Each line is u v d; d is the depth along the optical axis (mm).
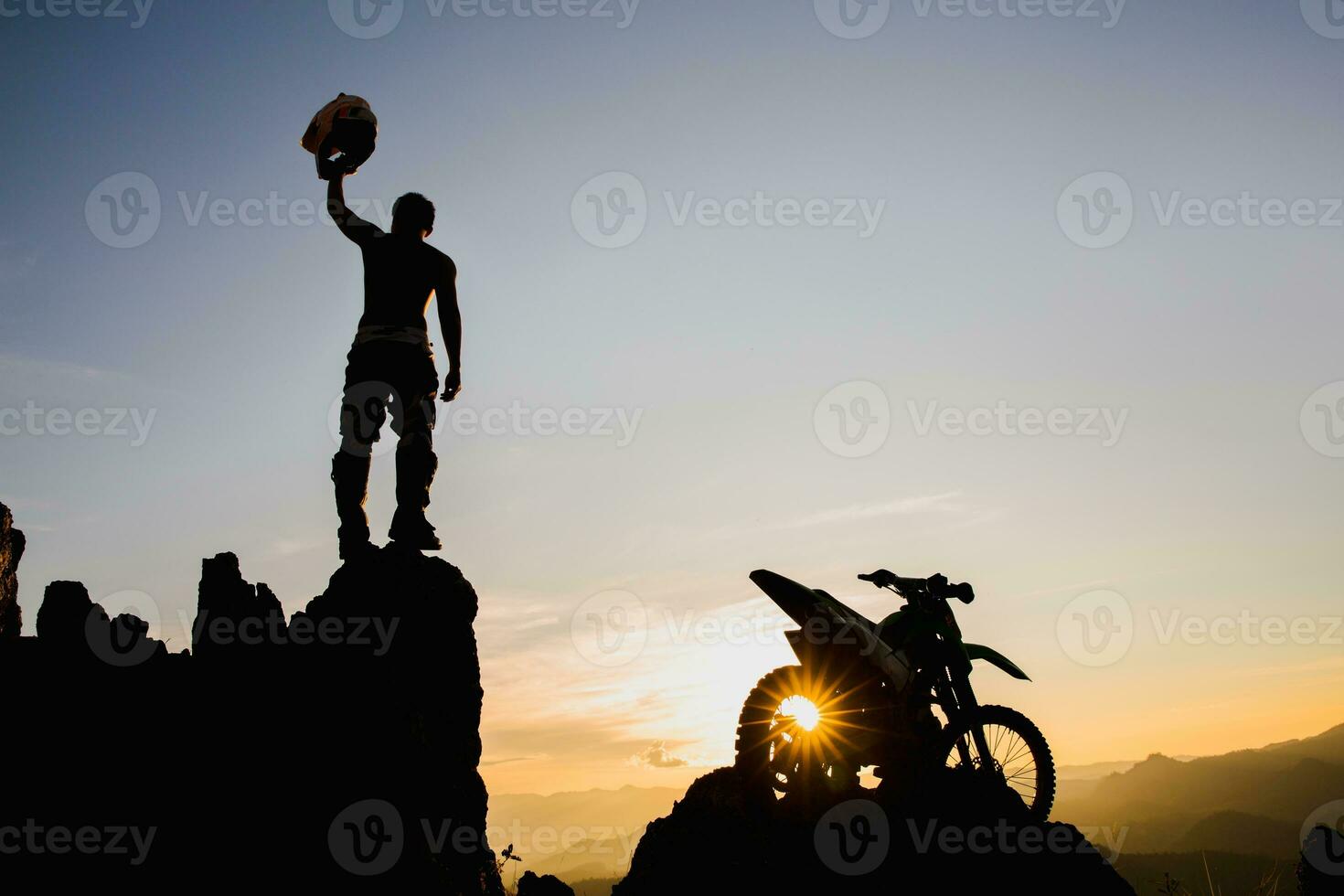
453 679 8914
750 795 8375
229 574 8852
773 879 8008
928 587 8773
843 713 8266
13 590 8938
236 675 8328
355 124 9789
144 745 7859
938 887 7809
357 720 8156
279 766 7930
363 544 9219
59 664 8070
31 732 7664
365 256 9672
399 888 7762
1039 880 7781
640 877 8445
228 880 7414
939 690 8555
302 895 7492
